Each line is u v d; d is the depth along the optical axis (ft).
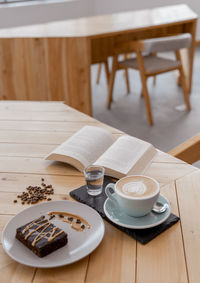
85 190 3.32
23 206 3.15
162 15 11.47
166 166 3.71
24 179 3.55
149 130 9.86
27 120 4.90
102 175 3.21
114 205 3.02
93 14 18.30
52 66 9.06
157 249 2.64
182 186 3.36
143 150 3.75
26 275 2.45
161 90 12.80
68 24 10.40
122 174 3.42
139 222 2.79
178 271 2.45
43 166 3.78
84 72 9.05
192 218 2.95
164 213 2.90
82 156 3.70
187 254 2.59
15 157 3.96
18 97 9.51
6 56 9.00
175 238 2.74
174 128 9.90
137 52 9.59
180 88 12.90
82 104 9.42
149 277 2.41
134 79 14.02
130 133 9.73
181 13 11.71
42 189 3.36
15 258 2.48
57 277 2.43
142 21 10.57
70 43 8.76
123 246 2.68
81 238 2.70
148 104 9.98
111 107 11.49
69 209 3.01
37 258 2.51
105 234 2.80
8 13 15.48
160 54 16.96
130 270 2.47
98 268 2.50
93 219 2.88
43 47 8.87
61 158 3.73
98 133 4.09
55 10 16.84
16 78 9.27
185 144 4.47
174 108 11.22
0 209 3.11
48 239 2.57
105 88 13.19
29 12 16.07
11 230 2.77
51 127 4.66
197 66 14.98
